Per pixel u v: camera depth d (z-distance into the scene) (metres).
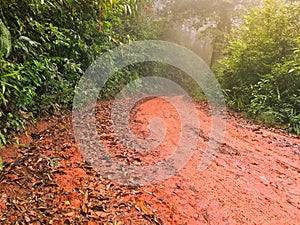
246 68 7.45
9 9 2.88
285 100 5.48
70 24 4.82
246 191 2.36
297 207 2.14
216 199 2.19
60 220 1.79
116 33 7.45
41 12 3.53
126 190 2.25
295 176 2.73
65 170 2.52
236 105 6.93
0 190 2.03
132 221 1.83
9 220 1.75
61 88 4.32
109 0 3.72
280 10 6.86
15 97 3.05
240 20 11.78
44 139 3.23
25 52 3.25
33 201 1.98
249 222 1.90
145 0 9.96
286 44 6.63
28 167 2.46
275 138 4.12
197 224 1.85
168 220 1.87
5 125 2.87
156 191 2.27
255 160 3.13
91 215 1.86
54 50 4.36
